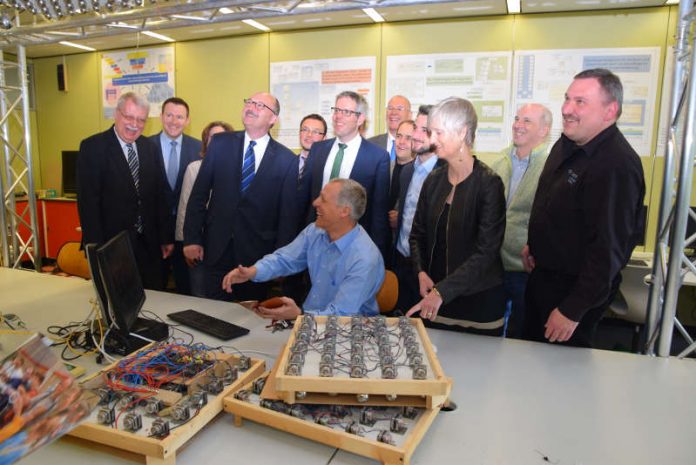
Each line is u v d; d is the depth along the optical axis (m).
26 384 0.82
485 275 1.70
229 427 1.05
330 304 1.65
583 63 3.36
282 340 1.55
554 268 1.70
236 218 2.58
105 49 4.86
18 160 5.46
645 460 0.94
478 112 3.64
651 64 3.24
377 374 1.01
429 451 0.96
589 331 1.64
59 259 2.53
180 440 0.91
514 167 2.76
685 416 1.11
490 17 3.52
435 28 3.67
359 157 2.55
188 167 3.24
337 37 3.95
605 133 1.54
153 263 2.80
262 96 2.55
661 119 3.28
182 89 4.59
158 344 1.35
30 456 0.93
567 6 3.26
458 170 1.70
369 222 2.58
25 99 3.56
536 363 1.39
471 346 1.51
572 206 1.60
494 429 1.04
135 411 0.99
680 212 1.73
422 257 1.87
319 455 0.95
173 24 2.90
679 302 3.48
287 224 2.60
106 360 1.36
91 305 1.88
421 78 3.76
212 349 1.40
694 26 1.72
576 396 1.20
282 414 0.98
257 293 2.71
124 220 2.63
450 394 1.20
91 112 5.12
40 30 3.00
